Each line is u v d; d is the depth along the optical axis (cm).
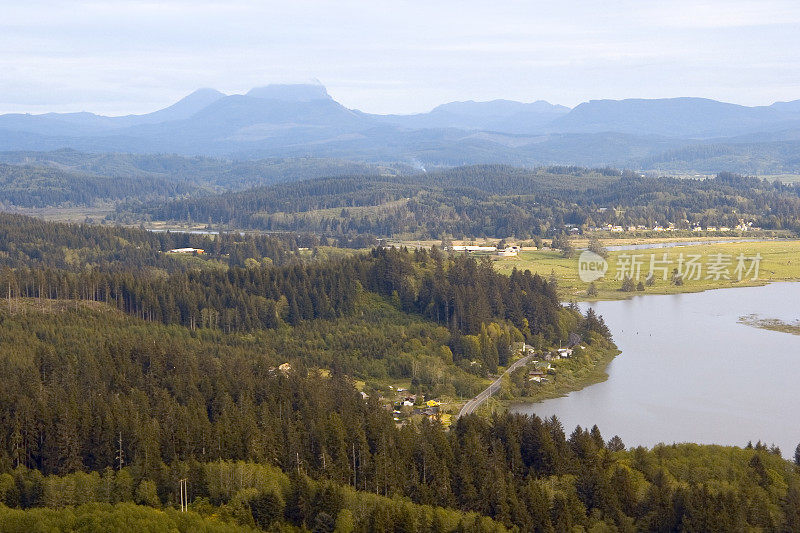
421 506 19325
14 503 18788
